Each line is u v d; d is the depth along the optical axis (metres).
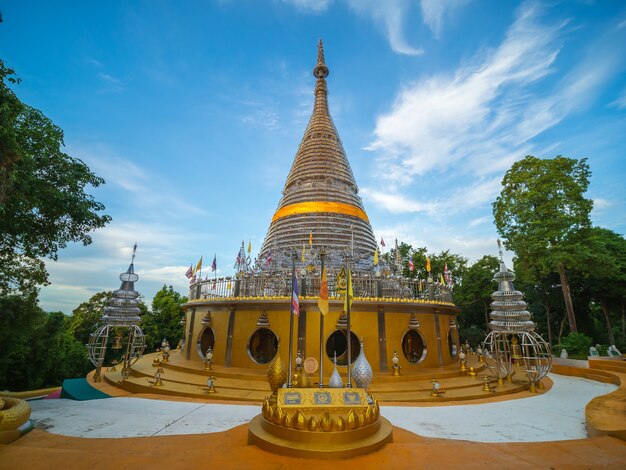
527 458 8.20
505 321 21.06
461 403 17.06
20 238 18.75
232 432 10.34
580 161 35.50
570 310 33.72
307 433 8.20
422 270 52.97
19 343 30.78
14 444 9.44
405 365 22.78
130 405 16.09
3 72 10.63
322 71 49.72
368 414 8.89
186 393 17.97
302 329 22.11
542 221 34.31
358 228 34.38
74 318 51.31
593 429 11.20
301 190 36.84
